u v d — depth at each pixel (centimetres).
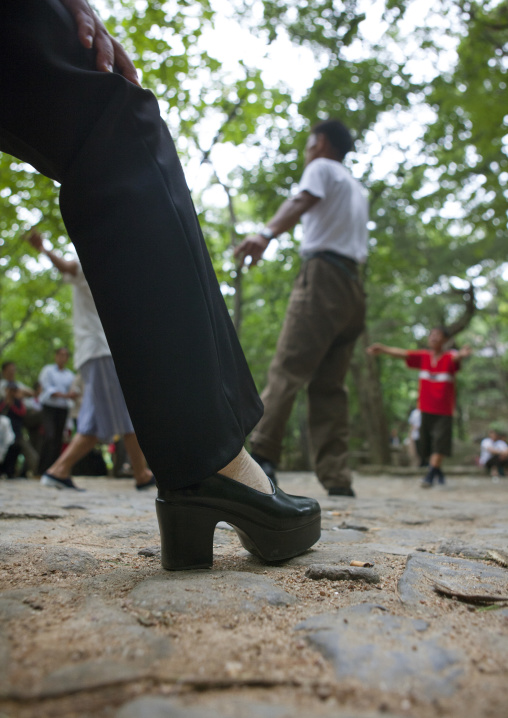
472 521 305
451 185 1128
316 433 416
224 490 148
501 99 789
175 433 135
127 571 145
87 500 354
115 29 686
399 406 2458
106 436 452
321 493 482
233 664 87
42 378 814
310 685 80
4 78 129
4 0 127
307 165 415
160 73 693
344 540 217
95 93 133
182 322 135
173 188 140
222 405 141
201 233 147
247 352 1750
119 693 76
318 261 377
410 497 535
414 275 1592
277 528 158
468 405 3173
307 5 855
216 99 779
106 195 133
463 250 1512
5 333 2089
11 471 873
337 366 410
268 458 364
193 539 145
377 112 1107
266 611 113
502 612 118
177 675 81
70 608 111
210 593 120
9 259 1208
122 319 133
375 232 1330
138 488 466
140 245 133
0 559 154
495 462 1250
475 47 813
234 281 753
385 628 103
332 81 1076
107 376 448
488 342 3241
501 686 81
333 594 130
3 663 84
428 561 167
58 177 142
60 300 1672
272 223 363
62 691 75
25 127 133
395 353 732
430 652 92
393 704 75
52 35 131
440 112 1019
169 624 103
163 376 133
